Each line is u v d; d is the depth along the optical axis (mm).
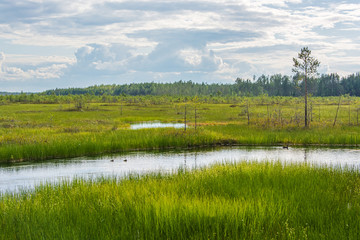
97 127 34875
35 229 6832
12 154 20562
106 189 10188
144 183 11266
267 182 10789
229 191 9766
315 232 6504
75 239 6258
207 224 7055
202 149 25953
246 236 6578
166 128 32719
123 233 6562
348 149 25547
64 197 9719
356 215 7367
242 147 26938
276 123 36344
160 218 7160
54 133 29656
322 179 11258
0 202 9242
